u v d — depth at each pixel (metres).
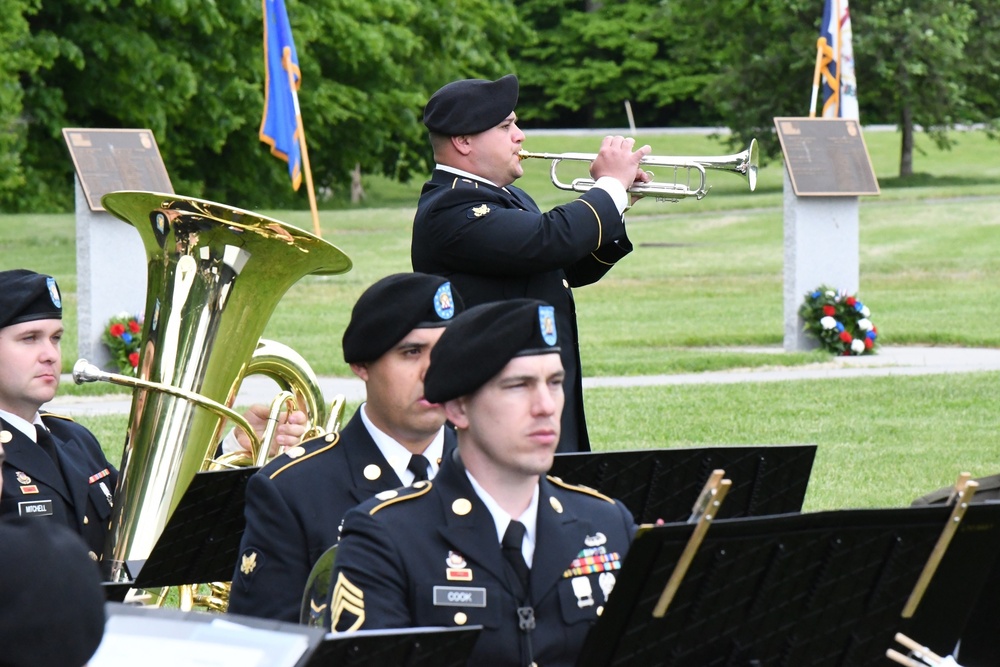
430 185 17.05
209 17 111.56
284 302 67.19
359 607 10.26
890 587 10.63
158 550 13.46
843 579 10.42
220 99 117.94
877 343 53.03
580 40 185.00
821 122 51.59
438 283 12.52
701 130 167.88
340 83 131.25
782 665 10.55
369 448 12.83
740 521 9.64
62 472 16.06
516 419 10.20
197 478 13.03
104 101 116.12
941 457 32.16
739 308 66.44
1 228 90.62
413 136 136.88
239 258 15.14
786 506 14.30
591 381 44.44
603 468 13.72
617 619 9.66
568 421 16.86
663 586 9.59
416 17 135.88
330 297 69.12
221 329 15.27
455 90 16.88
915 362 48.66
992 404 38.78
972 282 73.25
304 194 138.38
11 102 105.56
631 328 60.31
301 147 61.62
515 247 15.93
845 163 51.03
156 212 15.10
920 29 130.62
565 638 10.41
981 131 164.38
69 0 111.00
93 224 45.69
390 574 10.34
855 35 131.75
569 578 10.57
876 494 28.69
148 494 15.09
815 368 47.38
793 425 35.78
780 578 10.14
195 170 128.12
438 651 9.02
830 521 10.11
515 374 10.19
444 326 12.52
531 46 187.12
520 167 17.22
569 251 16.06
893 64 132.25
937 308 64.50
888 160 155.50
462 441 10.62
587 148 153.62
